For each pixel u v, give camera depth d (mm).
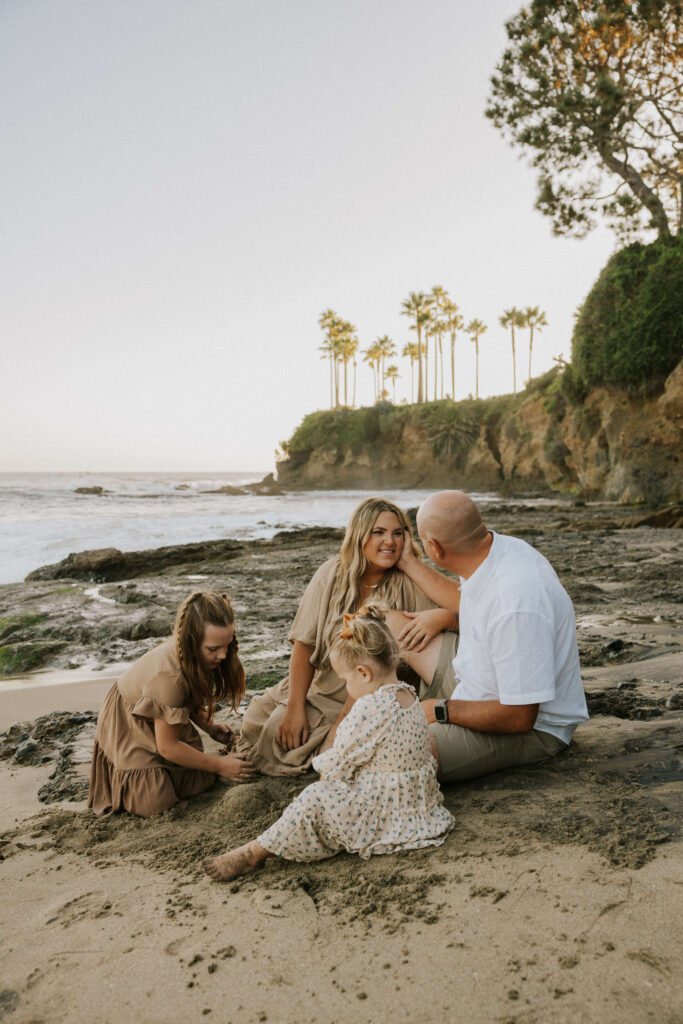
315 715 3525
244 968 2045
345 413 87688
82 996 1977
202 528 23828
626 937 1970
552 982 1831
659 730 3561
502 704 2957
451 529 2998
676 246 31906
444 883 2371
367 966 1993
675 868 2270
